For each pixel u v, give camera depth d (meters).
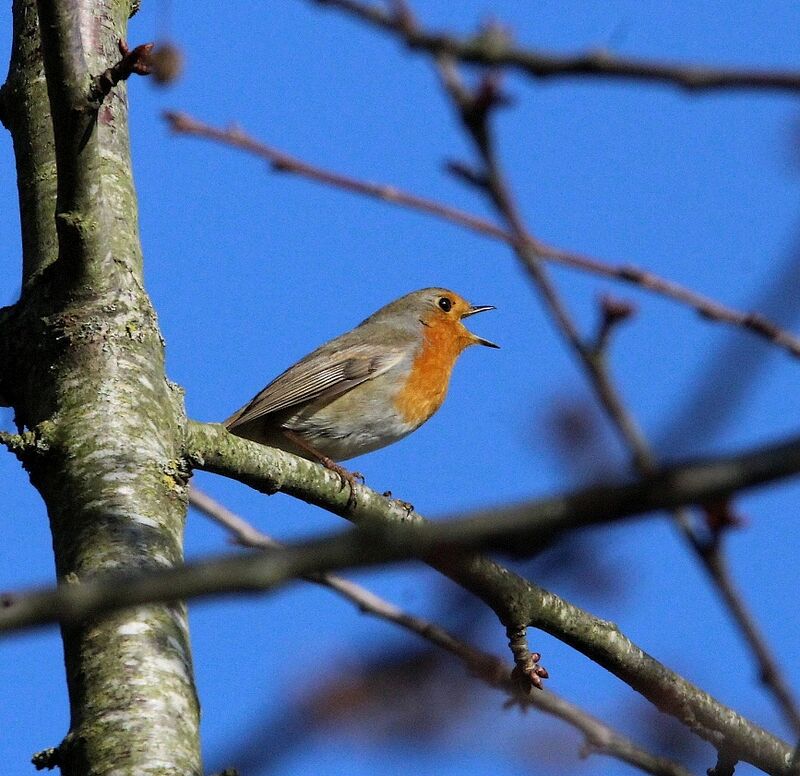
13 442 10.91
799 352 5.00
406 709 5.51
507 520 4.33
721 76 4.57
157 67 8.51
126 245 12.44
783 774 11.73
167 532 10.53
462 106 4.89
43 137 13.88
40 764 9.08
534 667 11.77
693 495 4.24
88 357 11.48
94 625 9.51
